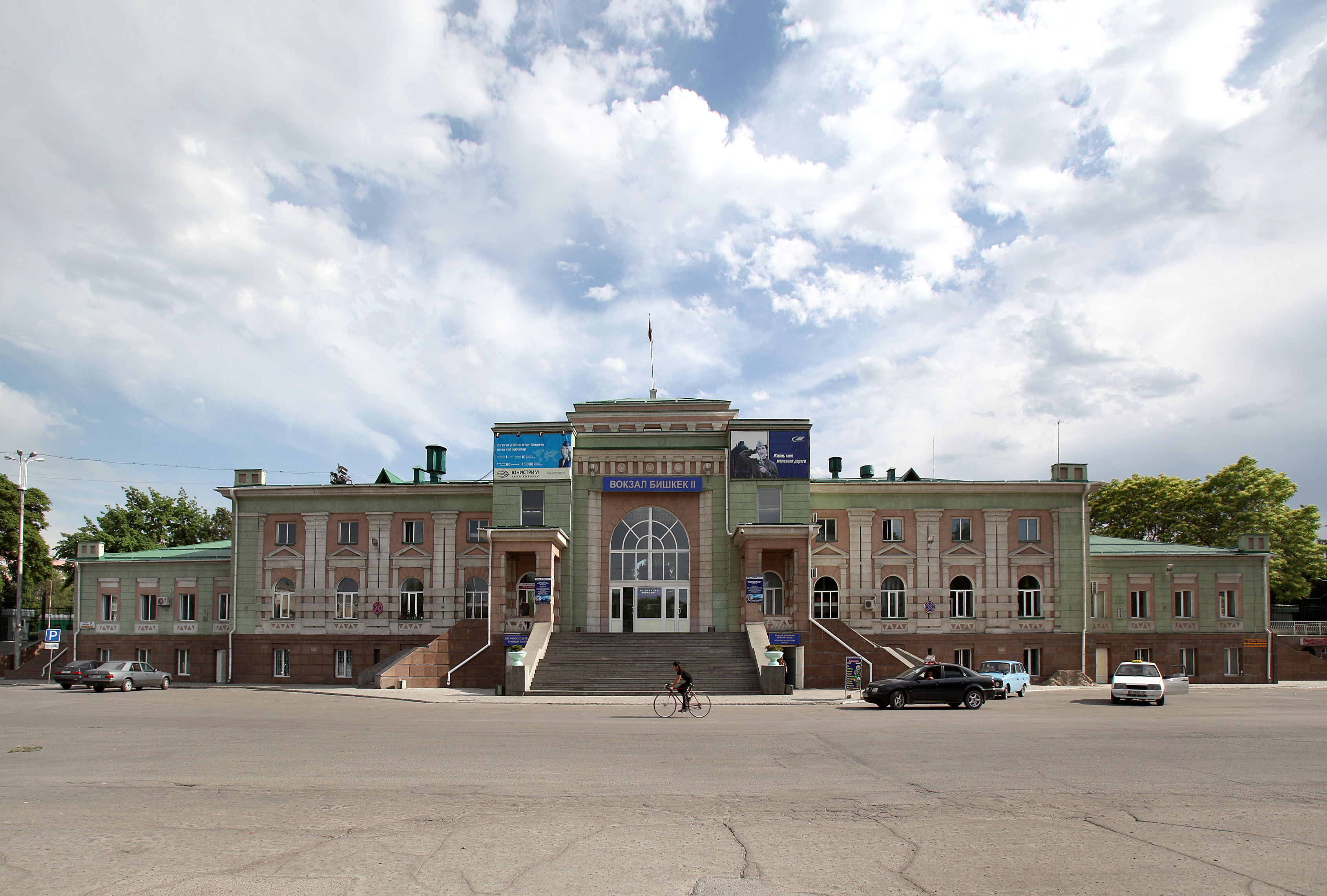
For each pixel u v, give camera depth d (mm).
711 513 49906
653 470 50281
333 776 15297
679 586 49719
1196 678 52938
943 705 33906
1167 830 11227
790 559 49188
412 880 8906
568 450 49375
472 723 25156
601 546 49969
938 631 51812
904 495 52938
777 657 39906
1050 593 52094
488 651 45344
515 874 9156
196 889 8586
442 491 53469
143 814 12016
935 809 12539
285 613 53562
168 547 76875
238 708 30938
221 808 12414
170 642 54969
